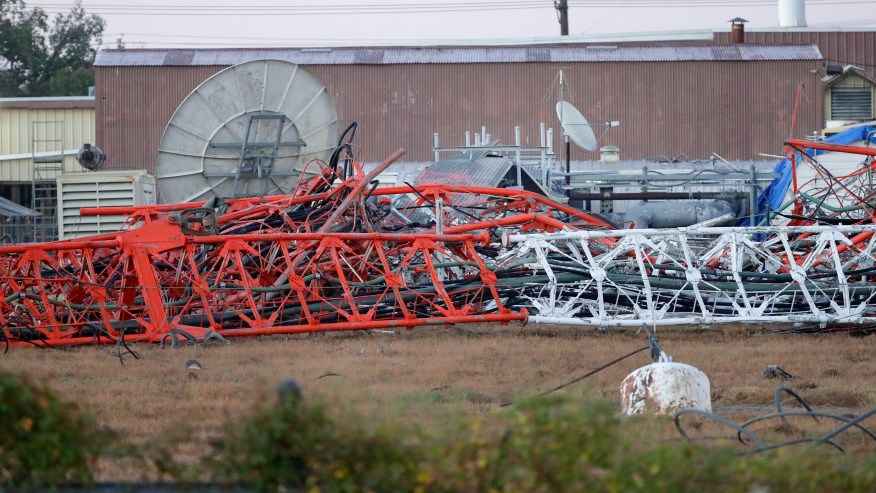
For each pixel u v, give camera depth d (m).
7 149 177.88
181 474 26.17
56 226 135.00
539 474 24.11
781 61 181.38
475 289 66.50
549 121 179.00
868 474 25.44
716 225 107.94
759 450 29.25
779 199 117.56
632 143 179.88
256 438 24.55
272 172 88.31
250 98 88.75
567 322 64.62
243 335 63.12
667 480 24.17
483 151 118.81
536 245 65.88
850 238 70.88
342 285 63.16
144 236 63.28
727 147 180.62
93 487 26.03
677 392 39.78
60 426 25.80
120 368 51.84
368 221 72.19
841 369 51.50
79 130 178.88
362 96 179.88
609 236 65.44
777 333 66.31
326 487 24.30
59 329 62.72
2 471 25.84
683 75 180.62
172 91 177.50
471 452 24.48
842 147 89.69
